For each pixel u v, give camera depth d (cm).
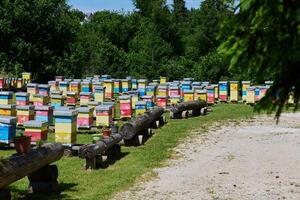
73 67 5406
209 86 3488
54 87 3641
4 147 1705
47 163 1204
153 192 1260
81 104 2808
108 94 3559
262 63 485
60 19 5281
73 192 1238
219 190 1288
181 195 1238
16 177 1047
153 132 2262
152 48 5784
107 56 5759
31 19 4928
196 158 1698
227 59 484
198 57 5928
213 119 2733
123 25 8012
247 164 1609
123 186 1312
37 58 5062
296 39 464
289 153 1791
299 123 2591
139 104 2528
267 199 1208
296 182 1373
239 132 2294
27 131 1650
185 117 2781
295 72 493
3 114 1967
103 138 1642
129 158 1686
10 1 4991
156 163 1608
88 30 7662
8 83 4175
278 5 455
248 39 476
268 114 519
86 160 1496
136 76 5531
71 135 1677
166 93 3303
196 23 6328
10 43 4919
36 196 1195
